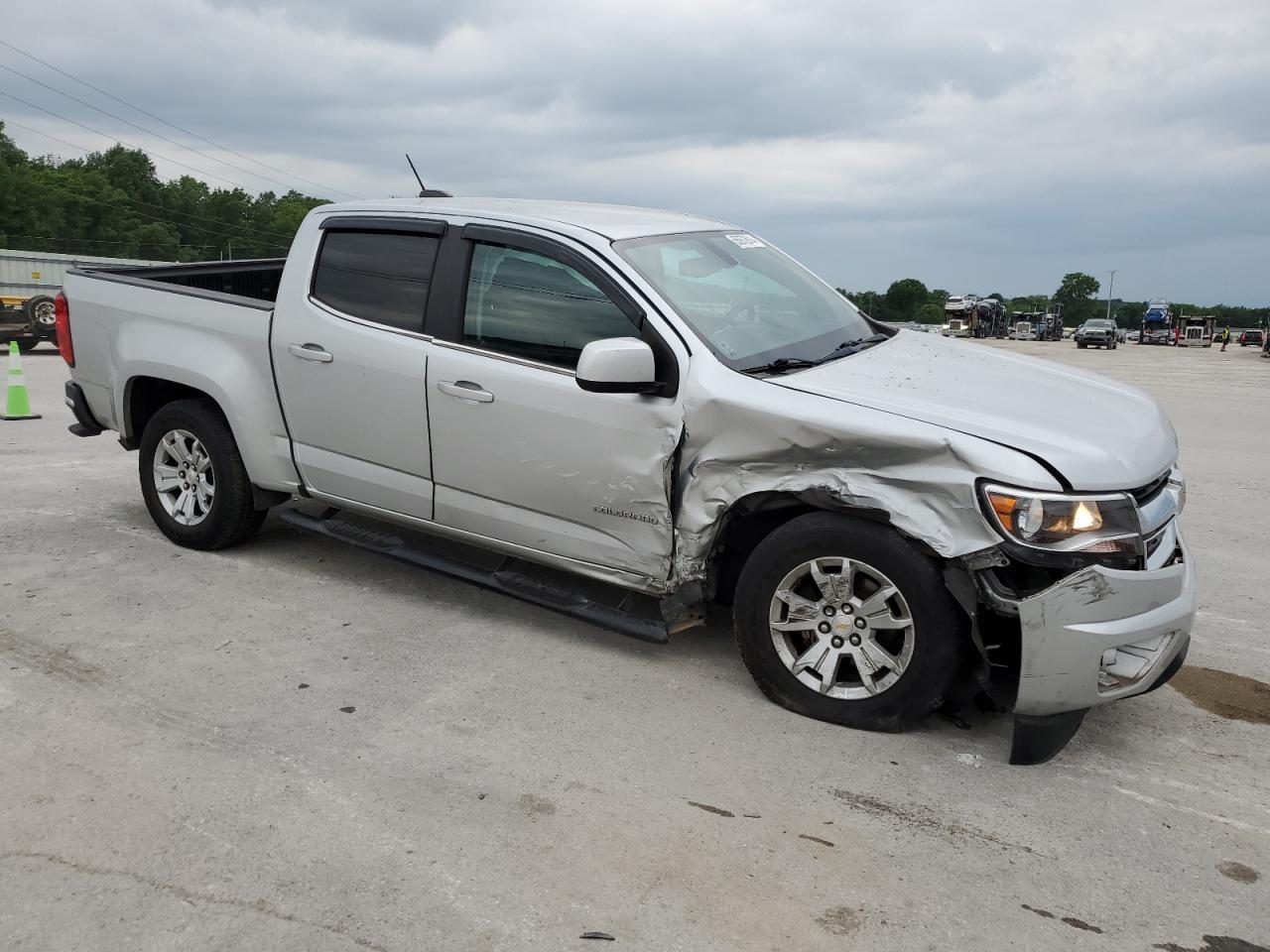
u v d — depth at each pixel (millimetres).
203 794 3074
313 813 2992
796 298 4613
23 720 3506
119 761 3256
